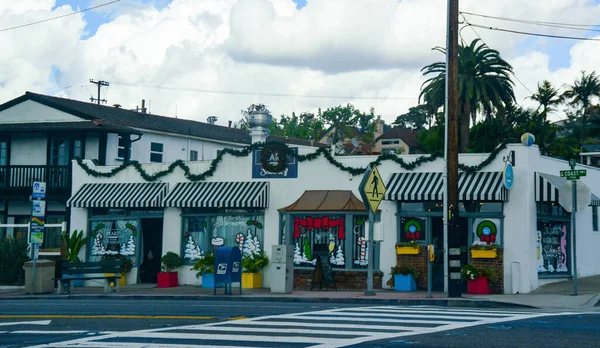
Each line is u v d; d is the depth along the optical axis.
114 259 28.88
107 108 40.31
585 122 67.50
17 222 35.44
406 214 24.17
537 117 46.62
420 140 49.84
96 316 16.30
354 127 103.44
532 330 12.69
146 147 39.31
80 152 34.69
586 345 11.05
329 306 18.33
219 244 27.09
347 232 24.75
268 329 13.38
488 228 23.17
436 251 23.81
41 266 25.03
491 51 39.81
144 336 12.81
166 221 28.11
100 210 29.66
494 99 40.22
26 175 34.16
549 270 24.73
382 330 13.01
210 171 27.50
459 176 23.34
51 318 16.12
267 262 26.00
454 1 21.19
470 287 22.55
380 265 24.36
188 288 26.12
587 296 20.42
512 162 22.98
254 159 26.77
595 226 29.28
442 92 40.88
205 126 46.47
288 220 25.61
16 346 12.23
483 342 11.44
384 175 24.70
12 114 36.59
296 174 26.09
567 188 21.12
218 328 13.66
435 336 12.12
